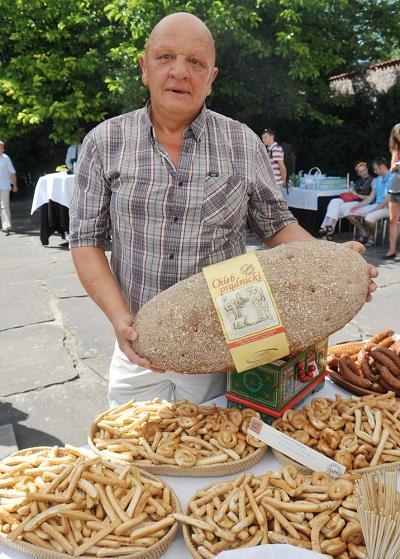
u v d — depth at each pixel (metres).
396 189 5.41
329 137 9.41
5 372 3.22
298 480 1.14
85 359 3.38
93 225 1.48
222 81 7.62
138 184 1.42
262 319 1.11
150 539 1.01
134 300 1.53
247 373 1.41
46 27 7.96
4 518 1.06
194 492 1.19
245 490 1.11
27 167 11.58
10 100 8.16
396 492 0.90
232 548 0.99
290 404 1.44
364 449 1.25
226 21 6.54
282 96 8.34
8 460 1.23
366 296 1.25
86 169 1.47
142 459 1.26
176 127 1.41
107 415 1.42
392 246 5.57
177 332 1.14
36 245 6.49
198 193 1.42
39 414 2.77
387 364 1.59
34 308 4.25
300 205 6.70
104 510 1.06
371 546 0.88
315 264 1.17
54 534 1.01
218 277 1.14
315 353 1.55
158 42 1.32
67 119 7.87
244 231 1.59
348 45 8.67
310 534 1.01
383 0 8.36
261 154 1.56
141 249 1.47
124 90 7.09
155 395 1.67
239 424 1.34
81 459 1.18
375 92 9.95
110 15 7.05
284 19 7.23
